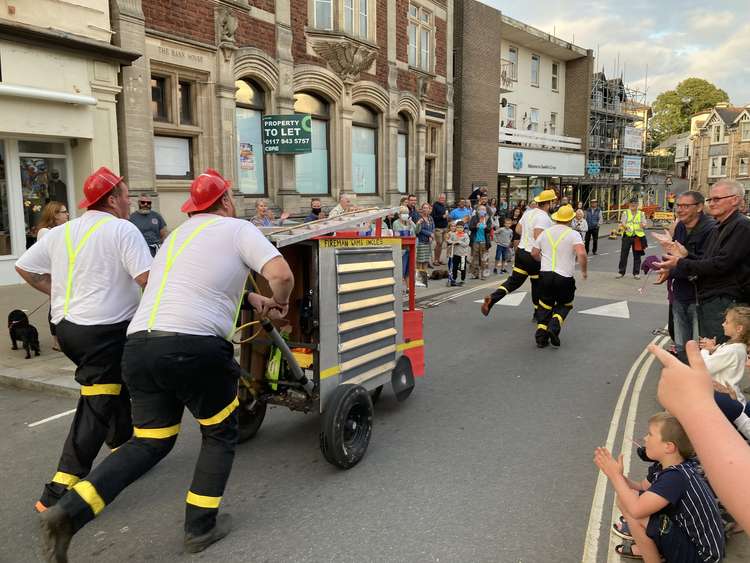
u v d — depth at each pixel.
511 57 29.00
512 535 3.29
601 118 37.09
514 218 17.56
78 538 3.27
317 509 3.57
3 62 8.77
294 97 14.35
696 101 78.06
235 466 4.18
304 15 14.56
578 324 9.16
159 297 2.98
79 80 9.74
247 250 3.06
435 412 5.27
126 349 2.98
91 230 3.52
